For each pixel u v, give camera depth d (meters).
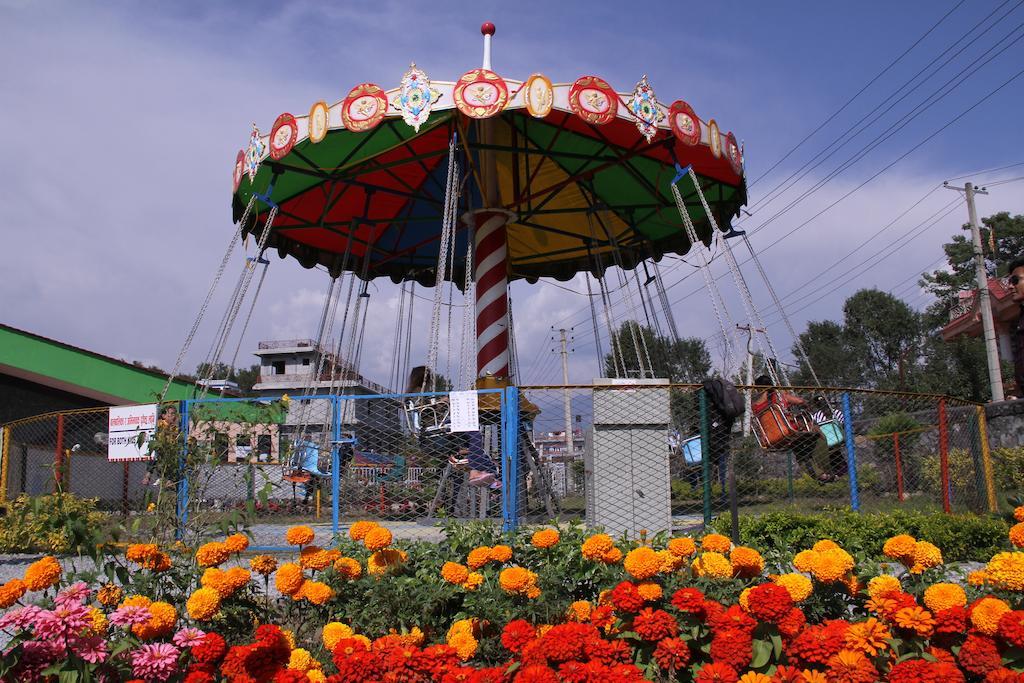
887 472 13.44
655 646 4.34
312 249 19.89
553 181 17.47
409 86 12.02
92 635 4.11
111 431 10.63
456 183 13.84
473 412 9.62
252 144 13.64
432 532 10.49
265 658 4.19
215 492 8.06
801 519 8.68
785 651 4.12
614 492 9.50
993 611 4.07
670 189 16.98
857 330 66.75
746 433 11.58
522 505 10.29
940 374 50.91
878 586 4.57
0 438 12.85
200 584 5.21
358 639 4.50
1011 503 7.05
